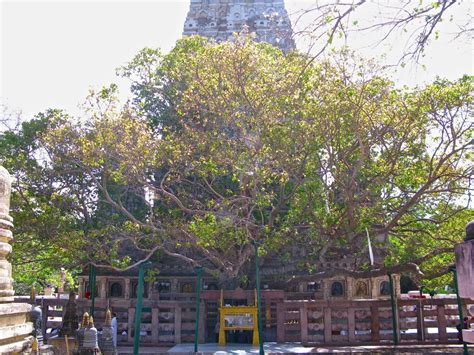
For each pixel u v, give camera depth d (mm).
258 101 20891
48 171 24781
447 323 21391
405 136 19484
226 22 40469
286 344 19125
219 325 20438
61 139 23688
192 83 23297
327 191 21453
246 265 24875
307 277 23375
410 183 20547
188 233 21891
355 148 20391
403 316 19625
